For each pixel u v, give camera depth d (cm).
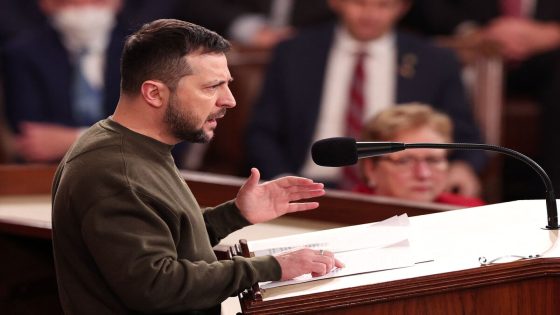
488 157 1445
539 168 693
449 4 1734
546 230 691
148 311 612
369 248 674
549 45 1672
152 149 644
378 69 1454
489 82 1475
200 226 661
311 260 634
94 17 1534
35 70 1548
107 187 619
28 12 1670
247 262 624
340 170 1414
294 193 718
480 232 695
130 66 641
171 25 643
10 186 1068
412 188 1016
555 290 629
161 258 611
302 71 1473
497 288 623
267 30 1706
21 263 983
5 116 1561
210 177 1006
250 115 1494
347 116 1456
